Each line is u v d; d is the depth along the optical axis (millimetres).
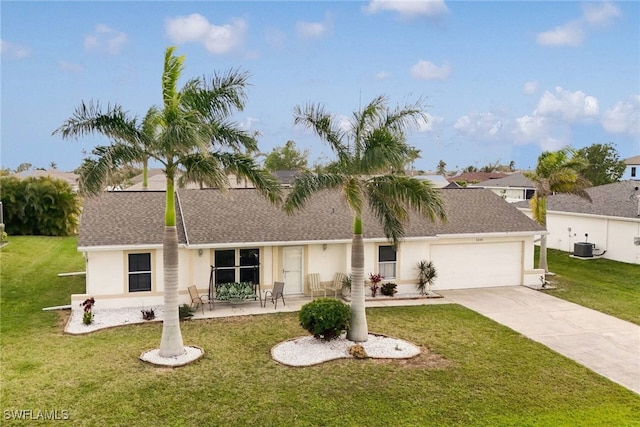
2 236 33031
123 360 13742
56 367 13164
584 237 32781
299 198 14164
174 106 13148
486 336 16250
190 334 16188
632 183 35812
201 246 19500
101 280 19094
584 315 18906
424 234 22188
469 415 10852
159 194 24094
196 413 10766
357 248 15156
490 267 23828
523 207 38625
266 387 12125
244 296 19453
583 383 12594
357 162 14398
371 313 19016
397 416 10766
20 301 19906
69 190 40062
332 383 12406
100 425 10195
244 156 14023
